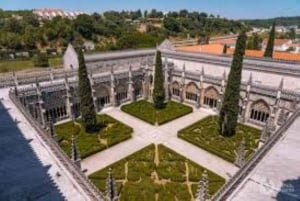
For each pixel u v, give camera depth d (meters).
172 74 79.94
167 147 53.47
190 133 58.75
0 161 28.56
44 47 172.12
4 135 35.31
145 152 51.19
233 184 24.25
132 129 60.72
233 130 57.09
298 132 36.44
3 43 160.75
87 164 47.69
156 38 153.88
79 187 24.19
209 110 73.31
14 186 24.23
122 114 70.88
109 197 27.77
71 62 80.00
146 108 73.69
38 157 29.50
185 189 40.66
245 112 65.12
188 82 76.62
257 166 28.06
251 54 98.81
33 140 33.81
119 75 74.81
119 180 43.09
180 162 47.88
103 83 71.38
